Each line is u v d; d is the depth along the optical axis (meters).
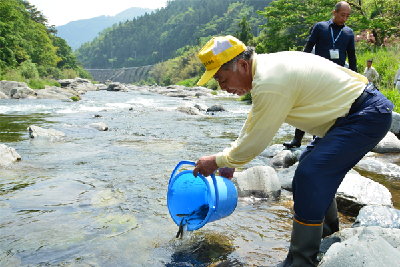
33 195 3.10
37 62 63.12
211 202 2.09
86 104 16.25
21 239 2.21
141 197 3.11
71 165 4.28
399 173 3.94
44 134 6.40
